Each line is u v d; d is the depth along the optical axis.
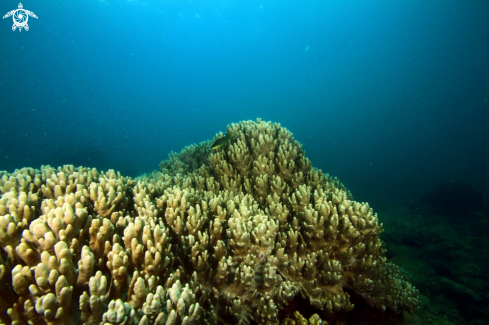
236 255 3.16
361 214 3.63
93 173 4.12
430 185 39.00
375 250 3.81
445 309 5.67
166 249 2.48
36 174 4.00
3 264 1.90
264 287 2.99
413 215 19.84
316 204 3.90
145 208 3.21
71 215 2.19
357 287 3.63
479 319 6.59
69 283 1.82
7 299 1.73
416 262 9.59
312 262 3.34
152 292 2.07
